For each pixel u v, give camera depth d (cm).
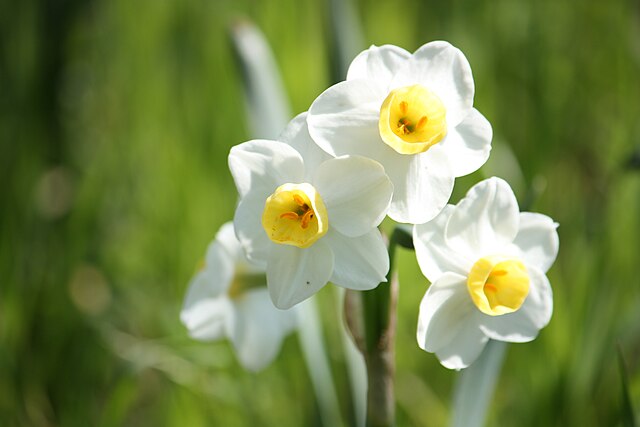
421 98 34
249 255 34
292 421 47
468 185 51
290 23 63
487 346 39
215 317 41
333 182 34
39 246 55
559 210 58
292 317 41
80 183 59
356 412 41
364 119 34
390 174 34
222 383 46
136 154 61
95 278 58
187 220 54
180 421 46
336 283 34
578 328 47
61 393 50
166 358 45
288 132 34
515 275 35
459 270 35
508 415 48
